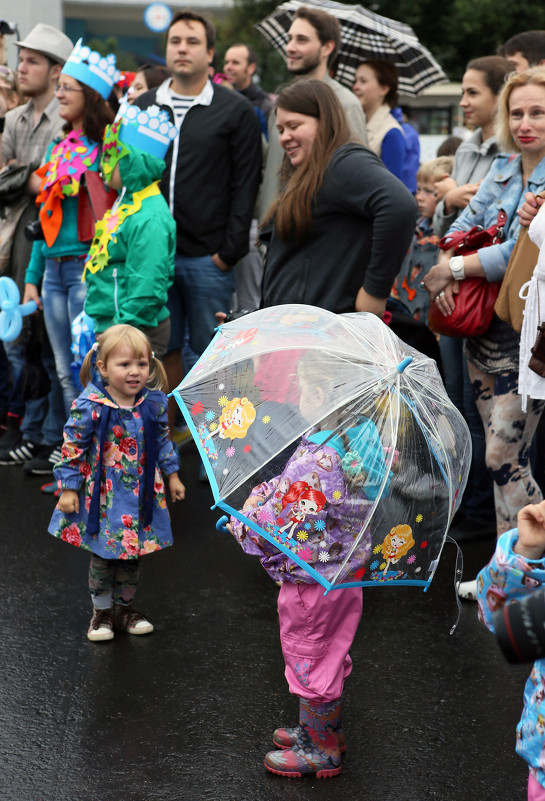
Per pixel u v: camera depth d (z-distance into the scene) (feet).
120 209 17.28
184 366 24.35
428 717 11.68
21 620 14.30
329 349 9.84
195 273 20.36
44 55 21.34
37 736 11.23
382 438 9.40
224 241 20.44
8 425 22.49
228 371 10.24
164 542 13.75
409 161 26.45
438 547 9.91
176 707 11.88
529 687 7.84
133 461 13.37
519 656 6.30
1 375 24.35
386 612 14.61
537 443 17.44
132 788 10.23
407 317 15.92
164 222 17.12
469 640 13.66
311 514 9.41
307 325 10.36
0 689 12.29
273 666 12.94
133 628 13.87
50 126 21.68
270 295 15.05
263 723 11.53
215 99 20.13
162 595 15.24
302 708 10.45
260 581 15.81
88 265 17.58
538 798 7.66
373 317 10.64
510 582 7.41
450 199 17.08
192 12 19.99
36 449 22.12
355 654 13.26
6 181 21.36
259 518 9.55
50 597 15.15
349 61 28.91
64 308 20.07
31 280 20.92
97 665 12.95
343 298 14.35
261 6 79.15
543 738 7.57
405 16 73.20
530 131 14.20
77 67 18.62
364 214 13.96
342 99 19.11
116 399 13.34
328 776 10.48
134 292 17.03
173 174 19.97
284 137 14.25
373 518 9.39
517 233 14.67
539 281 13.08
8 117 22.43
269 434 9.69
